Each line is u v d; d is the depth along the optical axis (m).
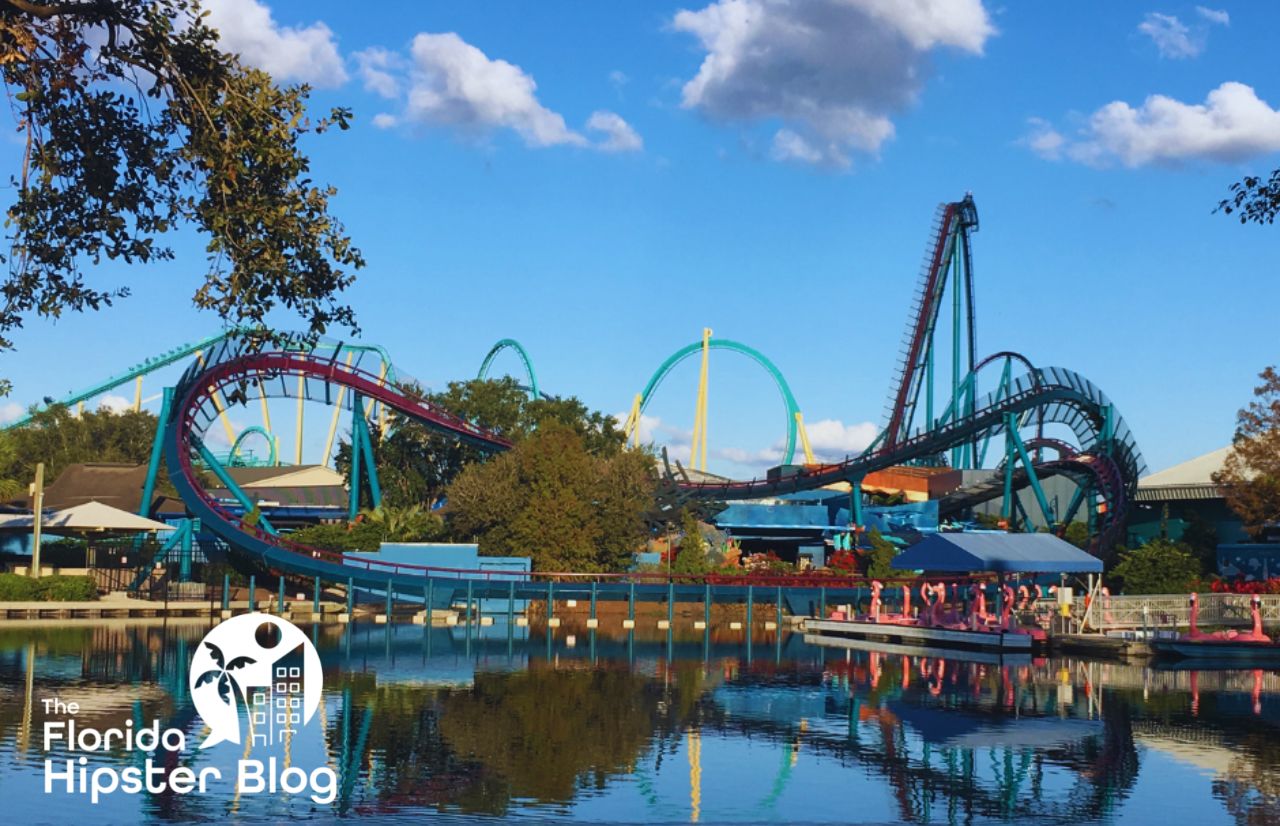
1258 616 57.69
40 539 84.25
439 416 104.62
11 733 32.66
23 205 21.64
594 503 93.69
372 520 98.38
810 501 120.38
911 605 83.25
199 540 89.50
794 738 34.09
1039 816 25.34
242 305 21.83
